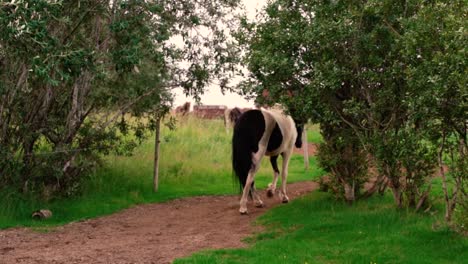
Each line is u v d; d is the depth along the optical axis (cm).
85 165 1177
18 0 770
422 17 704
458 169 697
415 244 689
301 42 855
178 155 1647
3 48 863
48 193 1139
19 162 1092
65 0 960
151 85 1221
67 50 888
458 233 704
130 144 1296
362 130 890
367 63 838
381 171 841
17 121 1088
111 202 1205
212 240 827
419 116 698
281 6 910
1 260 740
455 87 642
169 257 727
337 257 676
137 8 1009
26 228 972
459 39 631
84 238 895
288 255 691
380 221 802
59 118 1162
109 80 1181
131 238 880
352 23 826
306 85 872
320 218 866
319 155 986
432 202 860
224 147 1873
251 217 987
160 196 1308
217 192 1366
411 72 701
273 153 1080
